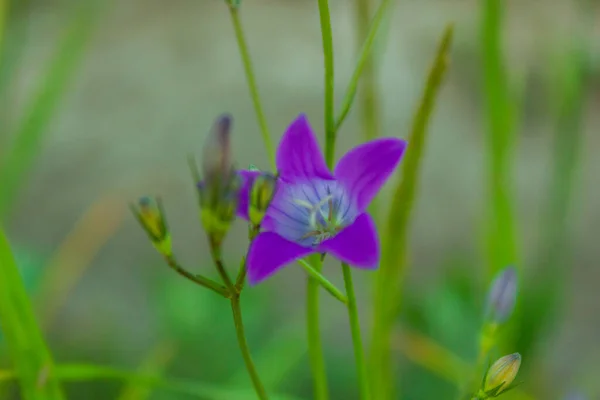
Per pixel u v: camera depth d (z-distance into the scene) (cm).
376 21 32
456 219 81
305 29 120
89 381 57
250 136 93
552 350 62
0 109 57
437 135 93
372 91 37
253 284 29
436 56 33
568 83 41
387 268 35
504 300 34
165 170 88
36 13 116
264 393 31
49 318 60
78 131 95
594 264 72
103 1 65
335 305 68
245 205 30
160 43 117
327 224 31
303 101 99
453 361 43
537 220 76
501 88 37
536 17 85
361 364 31
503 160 38
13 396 46
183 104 100
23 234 79
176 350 51
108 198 82
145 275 73
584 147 84
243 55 32
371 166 31
